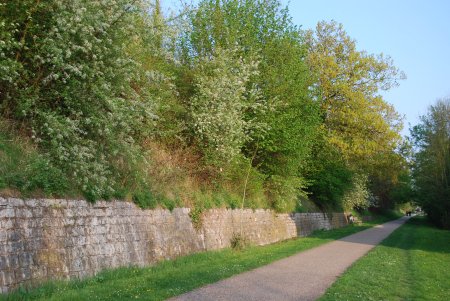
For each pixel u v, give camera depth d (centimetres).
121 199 1316
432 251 2206
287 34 2533
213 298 873
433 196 4575
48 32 1113
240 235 2052
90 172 1122
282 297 917
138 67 1337
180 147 1920
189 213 1712
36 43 1111
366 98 3750
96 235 1155
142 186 1471
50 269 971
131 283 980
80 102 1166
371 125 3675
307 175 3678
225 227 1992
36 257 943
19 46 1075
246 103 2139
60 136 1042
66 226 1055
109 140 1201
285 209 2942
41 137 1130
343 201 4597
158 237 1453
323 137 3538
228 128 1944
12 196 924
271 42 2442
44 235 982
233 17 2388
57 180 1059
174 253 1523
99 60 1194
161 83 1600
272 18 2492
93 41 1128
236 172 2252
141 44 1391
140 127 1478
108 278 1053
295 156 2617
